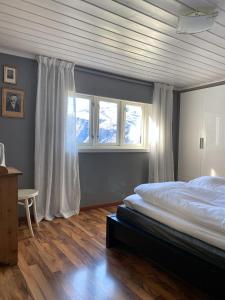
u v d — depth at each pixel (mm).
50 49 2914
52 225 3025
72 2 1908
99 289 1780
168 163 4492
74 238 2652
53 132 3225
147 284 1850
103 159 3871
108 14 2070
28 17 2158
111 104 3986
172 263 1825
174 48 2775
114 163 3988
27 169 3193
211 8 1962
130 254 2316
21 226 2961
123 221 2346
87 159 3715
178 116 4758
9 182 2051
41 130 3162
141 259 2227
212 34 2402
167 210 2082
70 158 3406
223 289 1476
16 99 3066
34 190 2865
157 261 1955
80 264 2119
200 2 1885
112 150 3912
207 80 4133
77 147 3561
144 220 2119
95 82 3697
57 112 3256
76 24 2268
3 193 2029
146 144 4398
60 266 2080
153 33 2408
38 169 3137
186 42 2604
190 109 4516
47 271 1998
